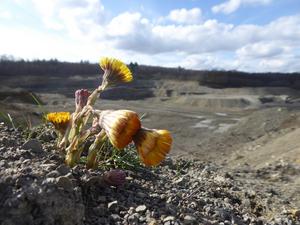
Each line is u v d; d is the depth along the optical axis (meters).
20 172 0.12
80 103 0.15
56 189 0.11
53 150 0.15
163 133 0.12
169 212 0.14
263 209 0.19
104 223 0.12
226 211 0.16
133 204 0.14
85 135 0.15
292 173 0.34
